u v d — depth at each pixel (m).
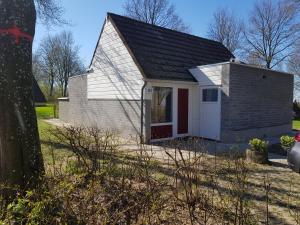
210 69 13.70
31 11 4.51
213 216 4.20
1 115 4.22
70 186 3.55
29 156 4.39
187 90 14.45
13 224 3.26
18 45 4.31
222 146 12.08
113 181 4.36
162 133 13.54
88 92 17.83
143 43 14.51
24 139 4.35
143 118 12.95
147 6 40.84
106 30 15.38
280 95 16.36
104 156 5.33
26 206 3.44
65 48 53.94
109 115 15.50
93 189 3.62
